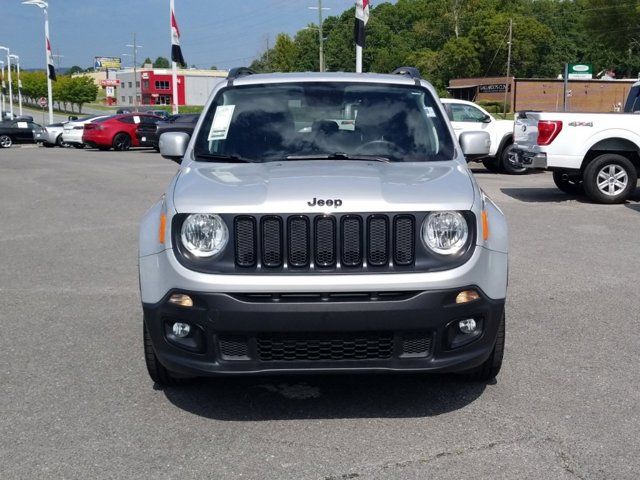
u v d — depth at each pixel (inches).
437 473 139.0
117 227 430.3
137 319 244.5
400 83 218.1
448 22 3887.8
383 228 153.4
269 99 211.3
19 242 386.6
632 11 2481.5
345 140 197.8
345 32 4128.9
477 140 209.3
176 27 1582.2
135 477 139.3
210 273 152.3
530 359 201.8
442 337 154.0
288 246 152.7
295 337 152.6
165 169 823.1
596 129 478.3
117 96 5644.7
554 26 3996.1
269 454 148.2
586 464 141.8
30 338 225.0
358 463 143.6
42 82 4817.9
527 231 394.0
